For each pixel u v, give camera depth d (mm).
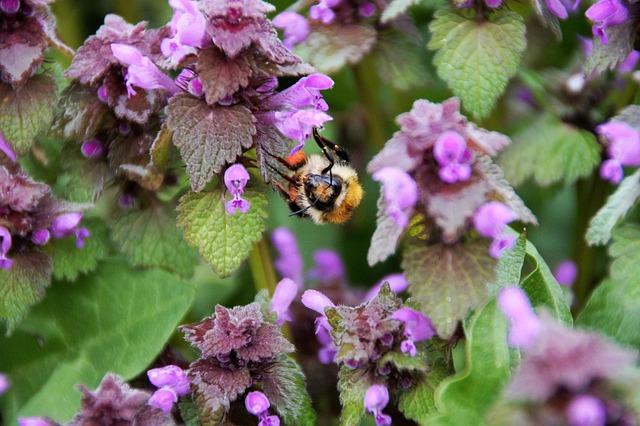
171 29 315
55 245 334
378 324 305
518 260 312
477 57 329
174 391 307
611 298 315
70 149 333
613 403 270
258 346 310
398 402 310
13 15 324
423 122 290
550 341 271
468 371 300
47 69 331
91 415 303
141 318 337
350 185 331
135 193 337
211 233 315
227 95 309
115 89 323
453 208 290
